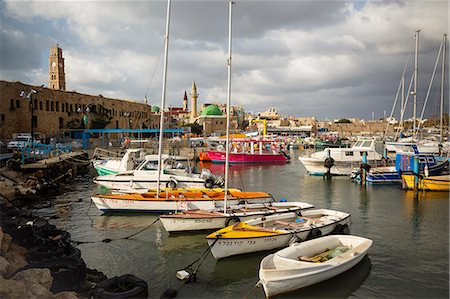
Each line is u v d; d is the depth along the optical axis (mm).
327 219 17062
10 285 8086
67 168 38000
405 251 15805
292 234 14984
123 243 16750
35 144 43000
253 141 58625
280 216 17156
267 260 11938
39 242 13312
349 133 172875
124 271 13664
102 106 84500
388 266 14195
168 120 112062
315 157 42656
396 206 24594
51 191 28875
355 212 22953
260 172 45938
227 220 17344
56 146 45281
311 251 13234
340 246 14055
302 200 27156
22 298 7863
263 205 19703
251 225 15633
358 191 30656
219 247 13945
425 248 16188
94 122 79500
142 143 64375
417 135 62094
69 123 73125
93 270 12906
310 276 11453
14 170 30531
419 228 19281
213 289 12250
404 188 30641
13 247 12531
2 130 56656
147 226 19281
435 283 12805
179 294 11867
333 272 12000
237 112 155750
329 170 40094
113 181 26625
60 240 13797
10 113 58344
